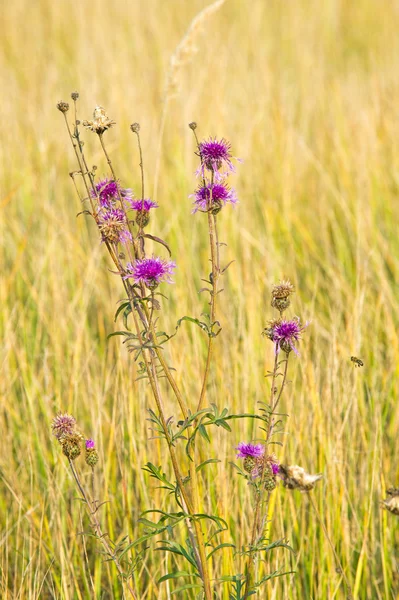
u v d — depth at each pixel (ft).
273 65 39.58
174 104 32.42
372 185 26.58
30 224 24.85
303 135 30.96
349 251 24.06
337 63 42.16
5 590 12.67
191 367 17.42
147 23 45.57
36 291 21.48
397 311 20.03
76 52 41.50
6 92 35.06
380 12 51.80
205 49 38.55
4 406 17.17
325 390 16.14
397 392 17.35
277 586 12.94
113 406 16.26
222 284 21.72
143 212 9.79
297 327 10.03
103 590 13.98
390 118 31.27
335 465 14.64
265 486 10.75
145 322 9.82
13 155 29.07
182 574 10.07
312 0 52.31
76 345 18.37
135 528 13.96
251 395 16.49
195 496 10.04
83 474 15.33
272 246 22.86
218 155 9.60
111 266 22.33
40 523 14.47
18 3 51.03
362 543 14.24
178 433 9.62
